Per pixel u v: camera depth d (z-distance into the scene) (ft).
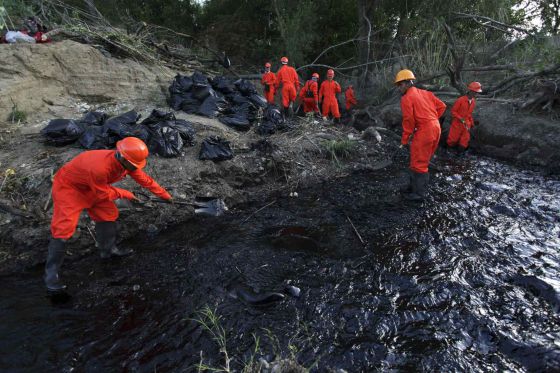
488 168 22.65
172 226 15.71
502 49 35.14
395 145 26.09
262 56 52.13
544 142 23.53
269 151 20.65
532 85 27.76
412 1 40.88
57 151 16.31
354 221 16.08
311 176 20.51
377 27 45.14
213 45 53.01
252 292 11.43
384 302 10.92
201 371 8.70
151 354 9.28
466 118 25.30
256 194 18.83
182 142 18.44
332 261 13.12
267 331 9.93
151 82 25.68
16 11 25.98
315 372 8.59
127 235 14.76
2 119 18.85
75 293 11.53
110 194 11.51
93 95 23.13
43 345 9.52
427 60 36.01
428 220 15.87
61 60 21.91
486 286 11.46
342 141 22.70
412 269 12.48
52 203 13.71
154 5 59.72
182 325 10.22
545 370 8.40
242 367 8.78
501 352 9.05
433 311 10.46
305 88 31.76
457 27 39.96
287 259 13.32
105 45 25.66
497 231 14.73
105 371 8.80
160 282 12.11
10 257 12.61
